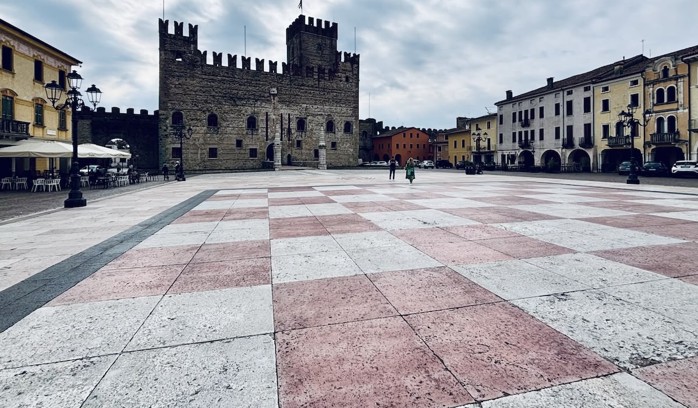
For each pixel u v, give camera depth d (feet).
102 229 28.35
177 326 11.76
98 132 179.93
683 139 122.83
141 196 55.31
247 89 204.54
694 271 16.66
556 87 171.94
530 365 9.39
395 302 13.55
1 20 76.23
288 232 26.27
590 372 9.04
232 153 200.85
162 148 184.14
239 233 26.14
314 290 14.84
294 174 137.08
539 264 17.98
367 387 8.61
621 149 146.10
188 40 189.06
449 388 8.53
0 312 12.91
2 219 33.71
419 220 30.58
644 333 10.96
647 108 133.49
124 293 14.71
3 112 79.25
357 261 18.83
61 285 15.71
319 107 226.79
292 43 244.22
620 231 25.62
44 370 9.34
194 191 62.75
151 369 9.36
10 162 82.84
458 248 21.27
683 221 29.35
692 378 8.72
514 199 45.68
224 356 9.98
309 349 10.32
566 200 44.42
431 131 327.26
